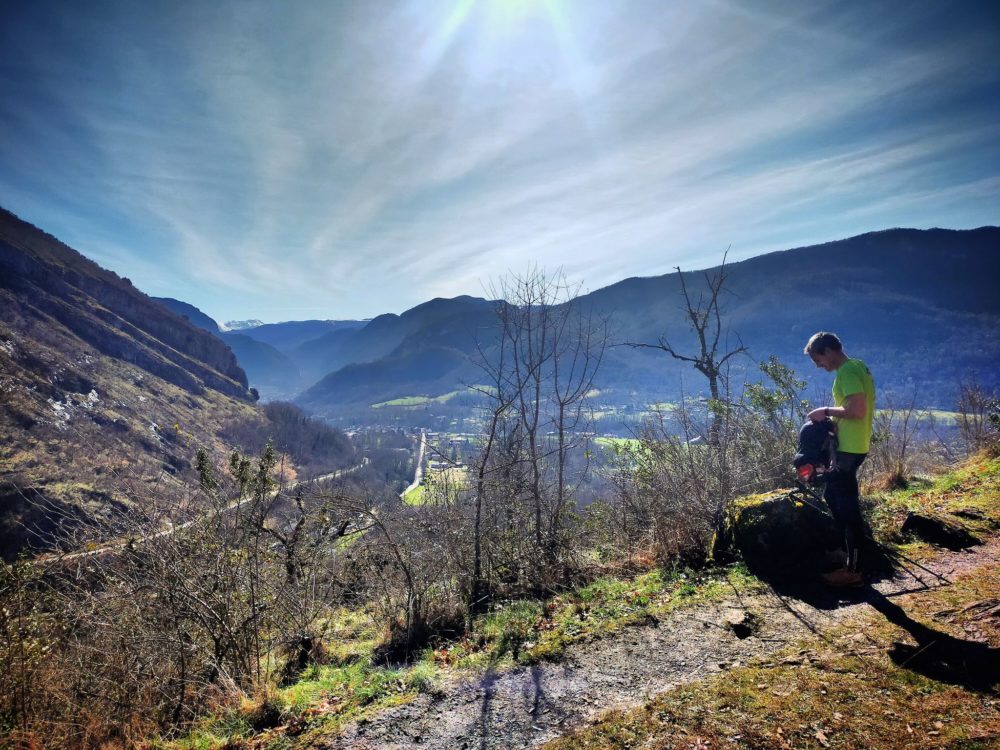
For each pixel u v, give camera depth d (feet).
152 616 17.67
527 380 25.91
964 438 36.47
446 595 20.63
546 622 16.51
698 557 18.53
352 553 25.75
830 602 13.47
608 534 25.63
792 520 16.65
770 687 10.17
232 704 14.08
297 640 19.53
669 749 8.93
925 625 11.32
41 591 16.53
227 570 17.87
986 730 7.88
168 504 18.92
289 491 24.53
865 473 28.30
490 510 24.36
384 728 11.44
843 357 14.15
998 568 13.55
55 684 15.46
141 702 15.88
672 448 22.75
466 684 12.89
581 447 27.43
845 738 8.32
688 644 12.82
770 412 25.45
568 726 10.38
